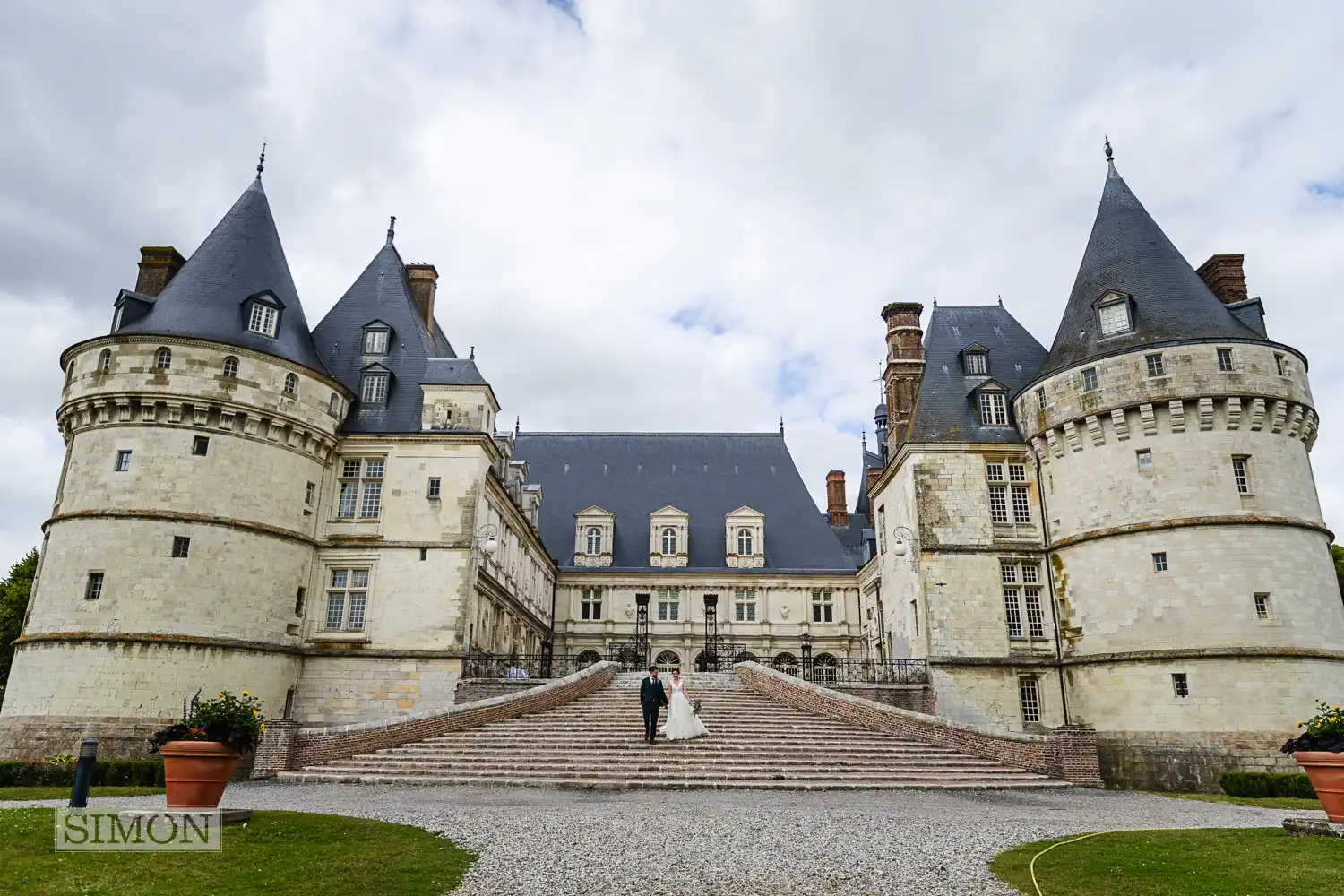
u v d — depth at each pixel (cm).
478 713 2553
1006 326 3981
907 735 2467
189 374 3092
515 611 4291
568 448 6122
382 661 3275
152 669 2861
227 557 3045
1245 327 3203
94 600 2888
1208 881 1104
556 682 2895
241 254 3409
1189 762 2789
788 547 5397
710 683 3272
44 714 2791
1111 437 3167
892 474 3959
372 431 3531
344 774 2125
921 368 4138
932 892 1072
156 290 3516
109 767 2414
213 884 1018
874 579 4525
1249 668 2778
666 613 5206
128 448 3036
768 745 2356
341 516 3478
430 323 4172
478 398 3588
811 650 5078
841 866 1178
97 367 3103
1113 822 1623
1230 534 2898
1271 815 1823
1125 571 3053
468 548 3381
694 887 1072
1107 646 3064
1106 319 3306
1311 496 3023
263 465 3206
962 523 3444
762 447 6078
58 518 3016
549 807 1648
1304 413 3062
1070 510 3275
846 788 2047
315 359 3544
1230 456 2975
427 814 1544
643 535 5519
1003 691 3259
